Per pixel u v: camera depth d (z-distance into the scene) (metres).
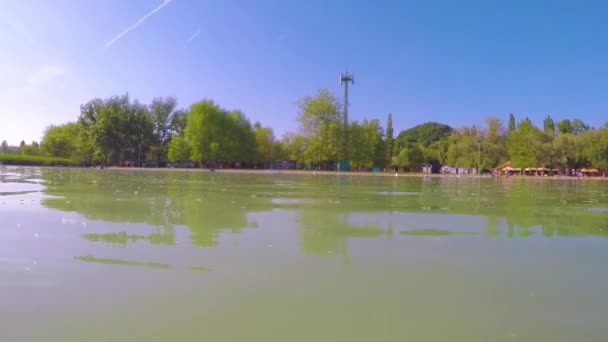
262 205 9.06
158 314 2.71
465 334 2.48
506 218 7.34
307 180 27.75
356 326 2.57
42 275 3.47
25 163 68.81
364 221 6.70
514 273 3.72
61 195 10.74
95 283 3.28
